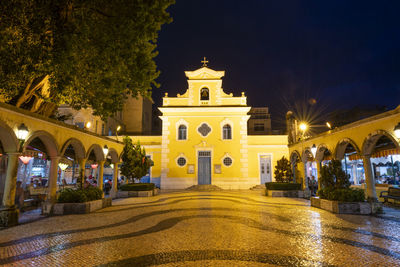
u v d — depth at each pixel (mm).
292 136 24328
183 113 24609
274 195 16844
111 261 5031
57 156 10930
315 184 21000
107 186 21828
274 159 24219
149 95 9672
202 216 9727
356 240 6469
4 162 13508
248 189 23188
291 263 4918
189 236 6852
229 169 23547
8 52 6715
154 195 18344
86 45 7449
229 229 7625
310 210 11172
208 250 5688
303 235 6941
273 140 24688
